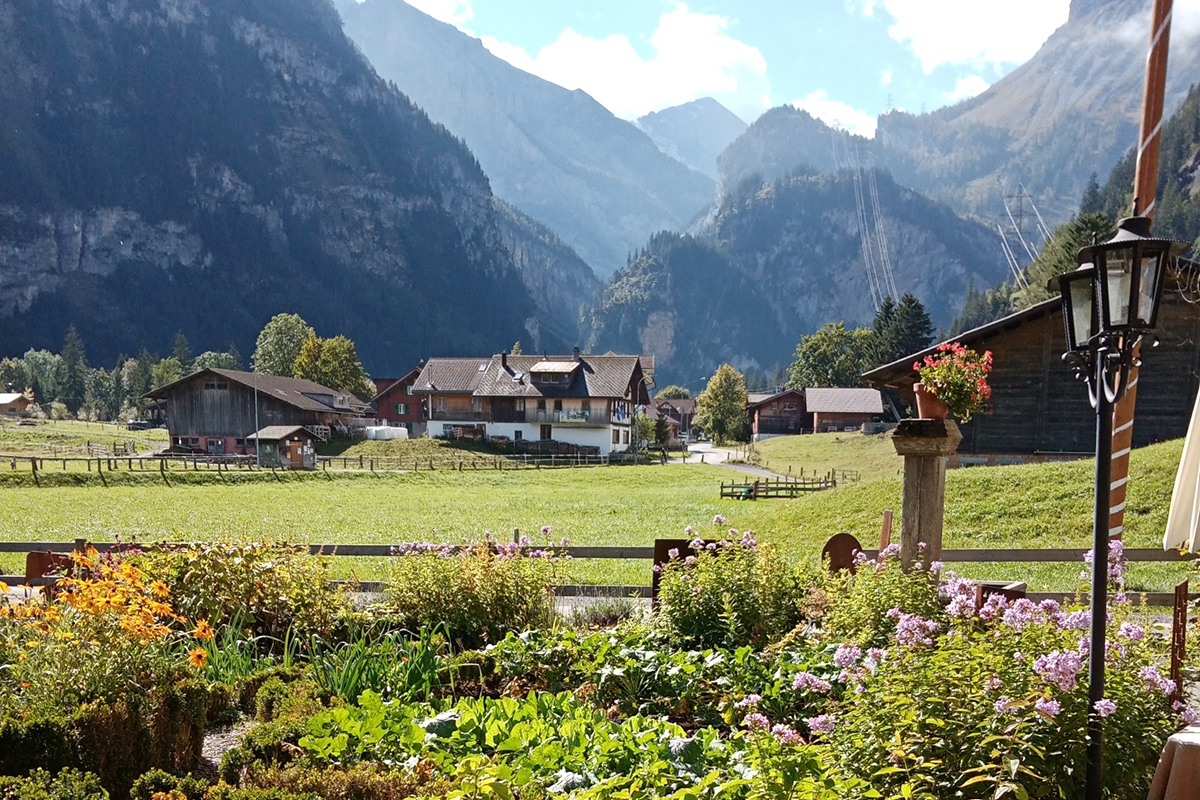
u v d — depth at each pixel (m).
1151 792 4.09
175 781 4.25
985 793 4.09
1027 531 18.30
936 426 8.71
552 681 6.96
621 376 79.44
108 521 29.73
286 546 9.51
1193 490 6.95
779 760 3.95
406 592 8.84
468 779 4.21
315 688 6.07
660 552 10.01
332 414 85.88
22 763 4.38
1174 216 110.56
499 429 78.81
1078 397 28.95
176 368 135.38
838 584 8.80
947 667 4.58
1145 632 5.36
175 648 7.36
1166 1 7.82
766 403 102.44
